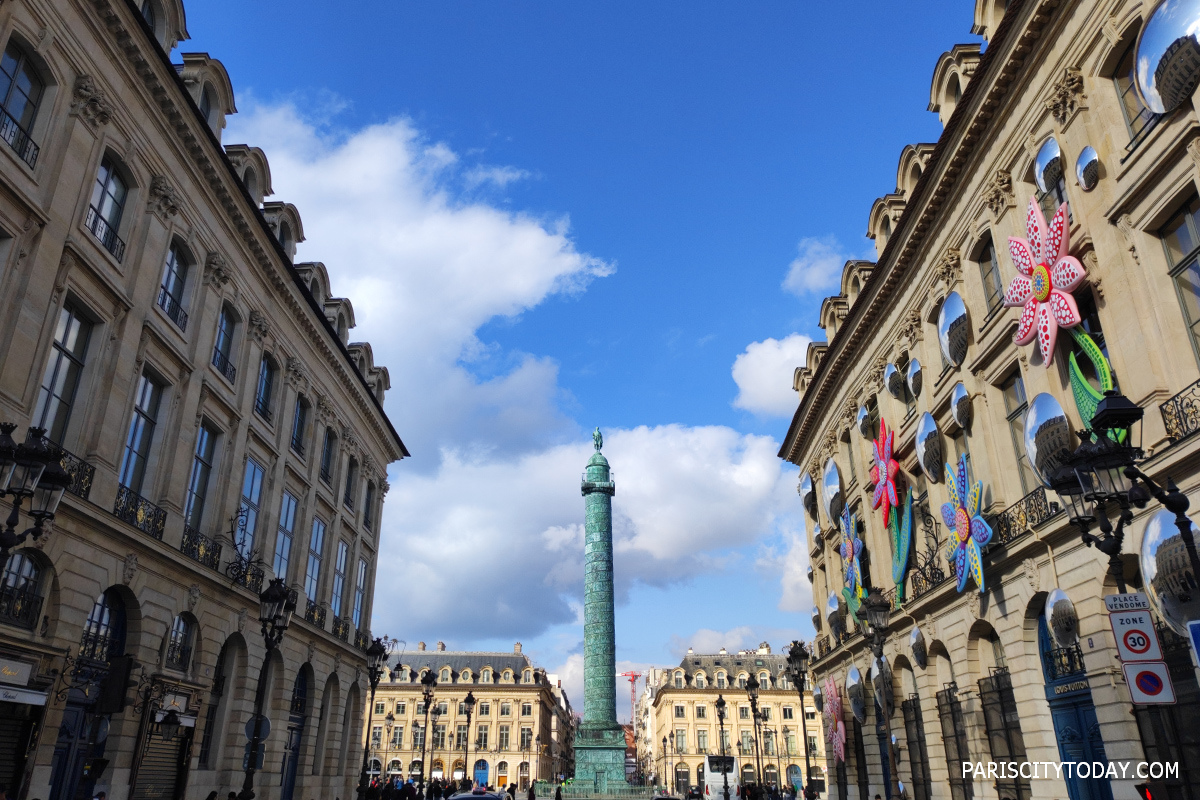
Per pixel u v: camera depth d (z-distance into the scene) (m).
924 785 27.17
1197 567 8.67
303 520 33.22
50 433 18.33
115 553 19.67
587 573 64.25
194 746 23.52
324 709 36.31
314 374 35.12
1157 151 15.47
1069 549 17.95
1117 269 16.70
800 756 101.94
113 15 19.75
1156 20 14.88
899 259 27.81
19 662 16.28
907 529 27.22
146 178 22.11
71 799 18.50
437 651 117.44
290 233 34.28
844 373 35.31
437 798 49.31
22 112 17.66
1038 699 19.73
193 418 24.23
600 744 59.59
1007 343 21.36
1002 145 21.62
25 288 17.05
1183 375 14.91
